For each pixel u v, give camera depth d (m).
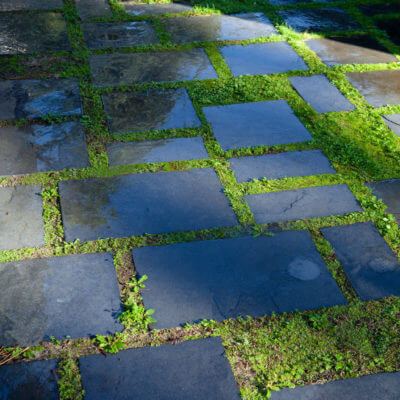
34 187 3.24
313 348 2.57
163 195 3.25
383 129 3.89
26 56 4.44
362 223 3.16
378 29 5.22
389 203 3.32
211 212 3.16
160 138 3.68
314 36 5.01
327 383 2.45
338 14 5.46
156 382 2.40
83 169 3.38
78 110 3.87
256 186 3.36
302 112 4.02
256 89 4.22
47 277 2.75
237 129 3.81
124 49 4.61
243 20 5.21
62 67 4.34
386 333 2.65
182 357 2.49
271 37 4.92
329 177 3.47
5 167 3.36
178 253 2.92
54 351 2.48
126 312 2.62
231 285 2.79
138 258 2.88
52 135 3.63
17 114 3.79
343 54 4.77
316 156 3.63
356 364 2.52
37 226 3.01
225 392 2.38
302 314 2.70
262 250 2.97
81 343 2.52
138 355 2.49
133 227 3.04
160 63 4.46
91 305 2.66
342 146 3.71
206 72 4.39
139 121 3.82
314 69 4.50
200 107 4.00
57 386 2.36
